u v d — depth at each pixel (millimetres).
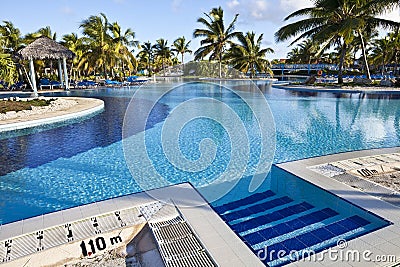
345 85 18281
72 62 26375
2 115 9539
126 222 3199
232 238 2828
